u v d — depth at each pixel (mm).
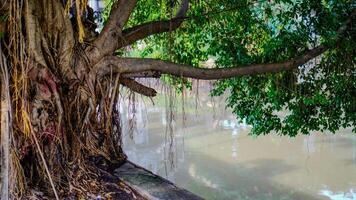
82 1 4098
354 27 5914
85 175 4617
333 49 6055
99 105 4984
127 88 5660
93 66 4828
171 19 5742
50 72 4250
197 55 7027
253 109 7324
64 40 4562
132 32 5551
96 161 4887
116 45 5012
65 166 4418
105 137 5074
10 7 3756
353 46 5922
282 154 14945
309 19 6219
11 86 3906
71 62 4617
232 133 17234
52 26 4512
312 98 6754
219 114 17703
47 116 4180
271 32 6758
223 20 6766
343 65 6359
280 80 6680
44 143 4168
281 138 16641
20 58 3898
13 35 3834
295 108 7023
